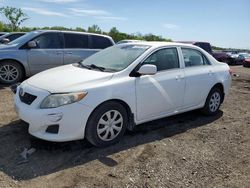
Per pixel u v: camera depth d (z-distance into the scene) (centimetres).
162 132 558
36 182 368
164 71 554
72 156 438
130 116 504
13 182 366
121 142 497
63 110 424
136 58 521
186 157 460
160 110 547
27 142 472
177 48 594
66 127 430
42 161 419
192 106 619
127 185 373
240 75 1706
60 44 977
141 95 505
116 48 591
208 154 476
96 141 461
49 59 956
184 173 411
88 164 419
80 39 1011
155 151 473
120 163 427
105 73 488
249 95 969
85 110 439
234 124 633
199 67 633
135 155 454
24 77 952
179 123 616
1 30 4434
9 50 912
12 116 589
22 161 416
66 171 397
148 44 570
